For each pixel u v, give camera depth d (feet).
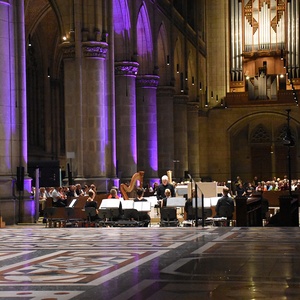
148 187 116.67
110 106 100.42
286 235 48.49
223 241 44.21
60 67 148.66
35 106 140.15
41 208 90.12
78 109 96.32
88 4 97.04
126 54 117.39
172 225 66.54
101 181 96.32
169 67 151.02
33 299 23.89
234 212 72.79
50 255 37.68
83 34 96.48
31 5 125.90
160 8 141.79
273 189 133.18
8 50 77.30
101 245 42.80
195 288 25.71
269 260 33.76
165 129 150.71
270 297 23.63
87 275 29.60
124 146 117.70
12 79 77.66
